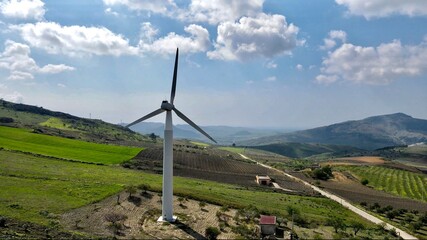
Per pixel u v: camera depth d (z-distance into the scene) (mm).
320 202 109938
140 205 77625
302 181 159500
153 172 133375
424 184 177125
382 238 71875
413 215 106375
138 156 166875
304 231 70375
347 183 166125
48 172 101875
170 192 67688
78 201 76375
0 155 116375
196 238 59938
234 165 186250
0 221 57000
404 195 151750
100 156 152000
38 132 188000
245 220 73188
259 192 117688
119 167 133750
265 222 65812
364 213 102250
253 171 174875
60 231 57469
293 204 99750
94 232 59375
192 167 163875
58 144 163250
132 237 58125
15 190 79062
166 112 67000
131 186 87312
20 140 157625
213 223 68875
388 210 107750
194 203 83562
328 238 66500
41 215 65312
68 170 110000
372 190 152500
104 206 74812
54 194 79625
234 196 101000
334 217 88000
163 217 68250
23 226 57719
